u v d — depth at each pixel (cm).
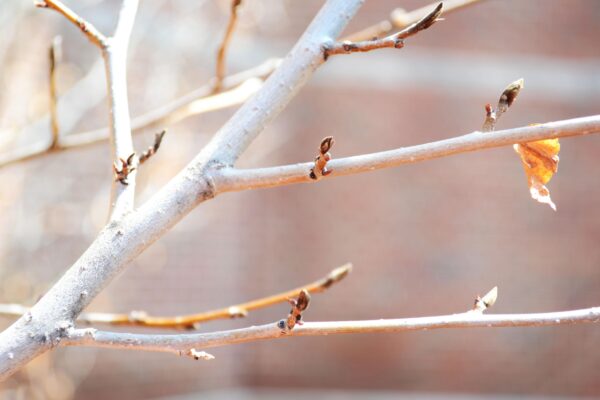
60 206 460
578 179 597
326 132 570
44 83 432
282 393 575
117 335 81
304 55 101
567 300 589
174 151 462
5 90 403
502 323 79
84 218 464
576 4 605
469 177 587
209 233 548
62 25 463
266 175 91
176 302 532
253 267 569
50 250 455
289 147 561
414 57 586
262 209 572
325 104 572
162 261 524
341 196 579
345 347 581
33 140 407
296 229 575
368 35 196
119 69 105
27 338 80
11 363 79
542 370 593
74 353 474
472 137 79
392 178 582
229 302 556
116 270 87
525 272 587
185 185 92
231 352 568
